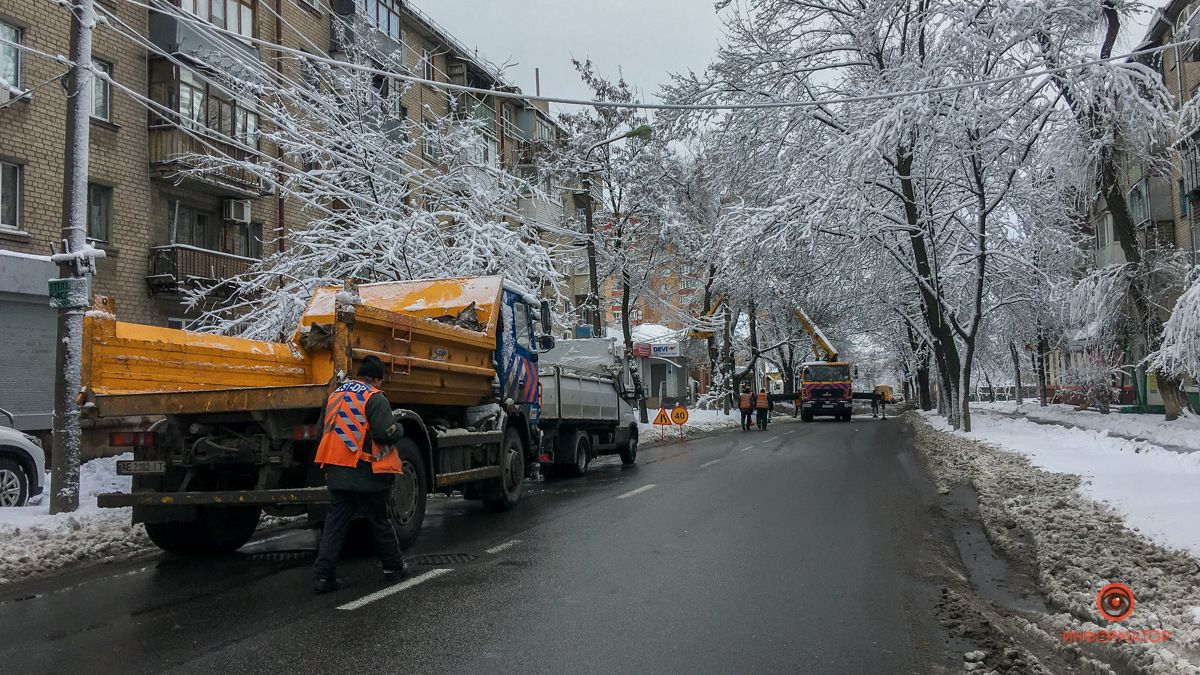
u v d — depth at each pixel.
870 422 42.72
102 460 13.33
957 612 5.90
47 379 16.45
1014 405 47.22
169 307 20.41
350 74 18.91
